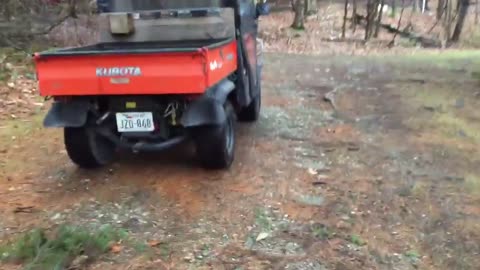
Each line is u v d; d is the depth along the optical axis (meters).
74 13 15.87
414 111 8.36
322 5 31.05
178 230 4.38
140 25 6.21
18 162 6.03
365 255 3.97
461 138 6.85
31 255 3.93
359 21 26.02
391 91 10.15
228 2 6.06
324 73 12.90
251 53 6.71
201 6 6.14
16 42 13.04
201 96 5.03
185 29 6.14
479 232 4.30
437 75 12.22
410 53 19.45
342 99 9.39
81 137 5.38
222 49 5.30
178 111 5.12
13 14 14.40
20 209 4.80
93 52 4.85
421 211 4.69
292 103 9.05
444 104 8.85
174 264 3.86
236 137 6.92
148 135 5.23
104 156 5.78
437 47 22.41
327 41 22.55
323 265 3.84
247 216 4.61
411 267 3.82
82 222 4.52
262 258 3.92
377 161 5.98
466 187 5.21
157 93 4.85
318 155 6.20
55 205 4.89
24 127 7.40
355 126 7.50
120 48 6.30
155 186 5.26
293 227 4.41
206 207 4.79
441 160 6.00
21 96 8.99
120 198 5.01
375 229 4.37
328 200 4.93
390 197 4.98
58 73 4.95
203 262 3.88
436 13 29.03
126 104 5.14
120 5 6.30
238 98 6.16
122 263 3.87
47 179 5.53
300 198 4.97
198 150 5.38
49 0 17.05
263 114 8.20
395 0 32.09
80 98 5.16
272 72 13.03
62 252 3.91
